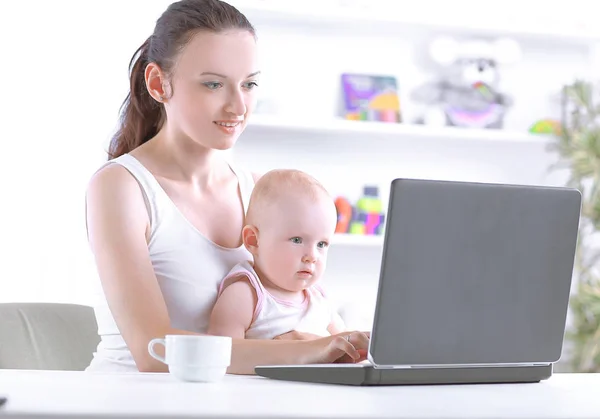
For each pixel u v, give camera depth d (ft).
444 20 15.61
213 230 7.59
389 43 15.99
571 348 15.81
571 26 16.56
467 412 3.62
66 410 3.29
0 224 14.88
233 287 7.06
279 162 15.58
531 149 16.57
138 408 3.38
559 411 3.75
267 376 5.27
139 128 7.91
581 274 16.12
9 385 4.27
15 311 8.43
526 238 5.08
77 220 15.03
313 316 7.30
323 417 3.34
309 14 15.08
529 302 5.16
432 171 16.19
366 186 15.34
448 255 4.83
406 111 15.97
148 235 7.25
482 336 5.02
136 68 7.80
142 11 15.16
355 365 4.83
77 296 14.98
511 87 16.56
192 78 7.04
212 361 4.87
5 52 14.93
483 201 4.89
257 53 7.26
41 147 14.99
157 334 6.44
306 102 15.61
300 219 6.95
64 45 15.06
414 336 4.81
